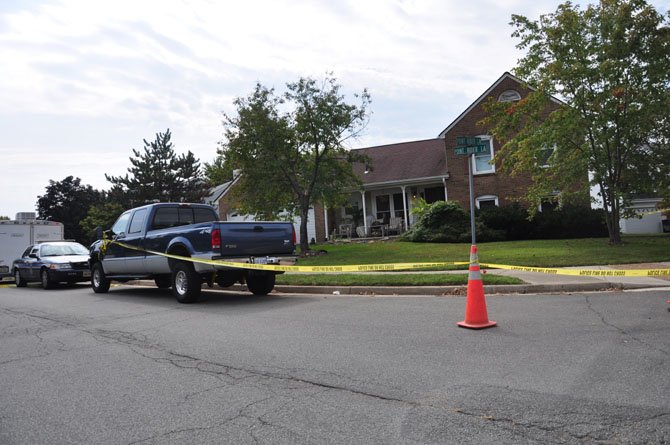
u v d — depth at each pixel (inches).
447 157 974.4
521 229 823.1
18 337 297.1
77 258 667.4
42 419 160.2
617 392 160.1
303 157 806.5
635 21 582.6
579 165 643.5
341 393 171.3
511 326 261.4
